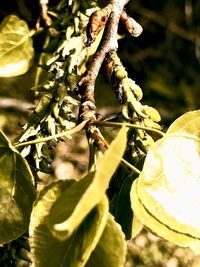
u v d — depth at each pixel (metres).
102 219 0.18
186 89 0.85
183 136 0.22
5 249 0.24
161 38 0.88
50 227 0.19
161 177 0.21
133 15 0.86
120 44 0.86
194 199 0.21
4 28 0.33
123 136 0.17
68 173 0.73
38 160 0.24
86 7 0.29
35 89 0.26
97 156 0.21
